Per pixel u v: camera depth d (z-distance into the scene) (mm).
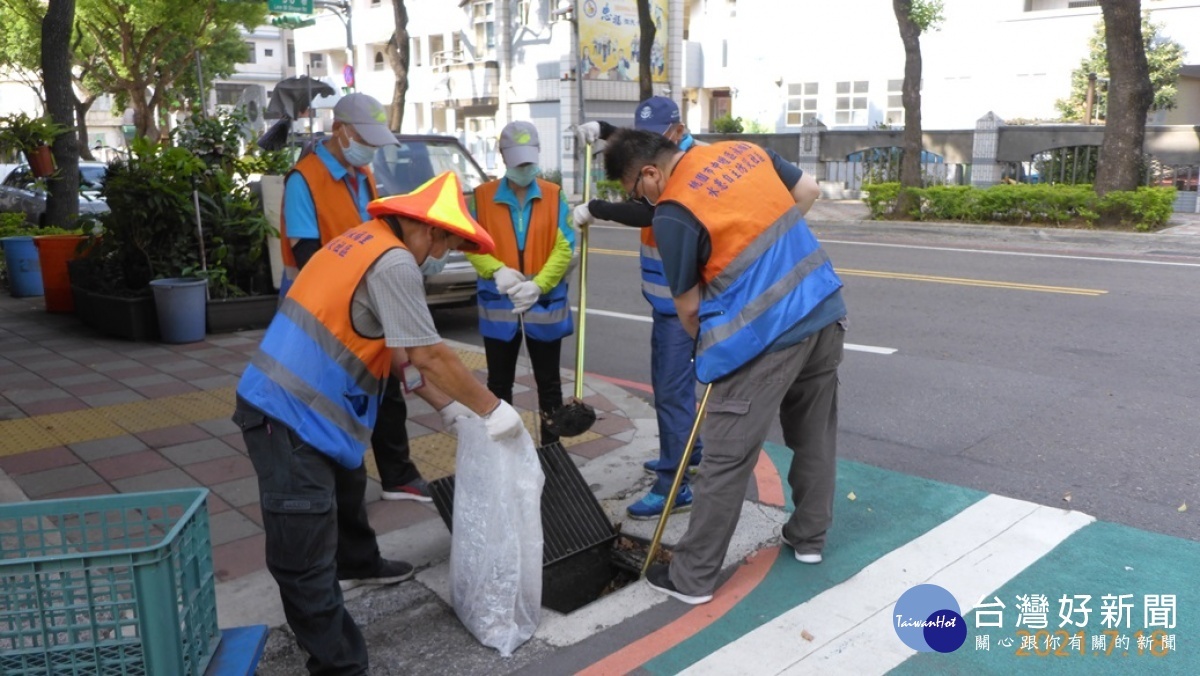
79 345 7797
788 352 3301
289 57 52750
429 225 2912
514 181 4371
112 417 5672
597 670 3113
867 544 3953
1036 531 4043
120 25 27719
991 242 14227
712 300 3346
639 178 3525
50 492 4445
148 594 2340
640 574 3764
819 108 27797
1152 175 16562
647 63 19172
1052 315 8453
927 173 19438
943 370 6727
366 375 2871
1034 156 18094
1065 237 13914
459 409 3303
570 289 10570
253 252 8367
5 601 2344
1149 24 22312
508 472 3184
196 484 4574
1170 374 6477
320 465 2795
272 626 3322
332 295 2764
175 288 7598
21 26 27359
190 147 8508
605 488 4617
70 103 11875
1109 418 5586
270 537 2805
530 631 3338
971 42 24922
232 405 5922
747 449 3346
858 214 17672
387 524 4195
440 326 9031
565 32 26484
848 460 5000
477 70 30375
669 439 4203
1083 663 3064
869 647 3189
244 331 8266
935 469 4859
